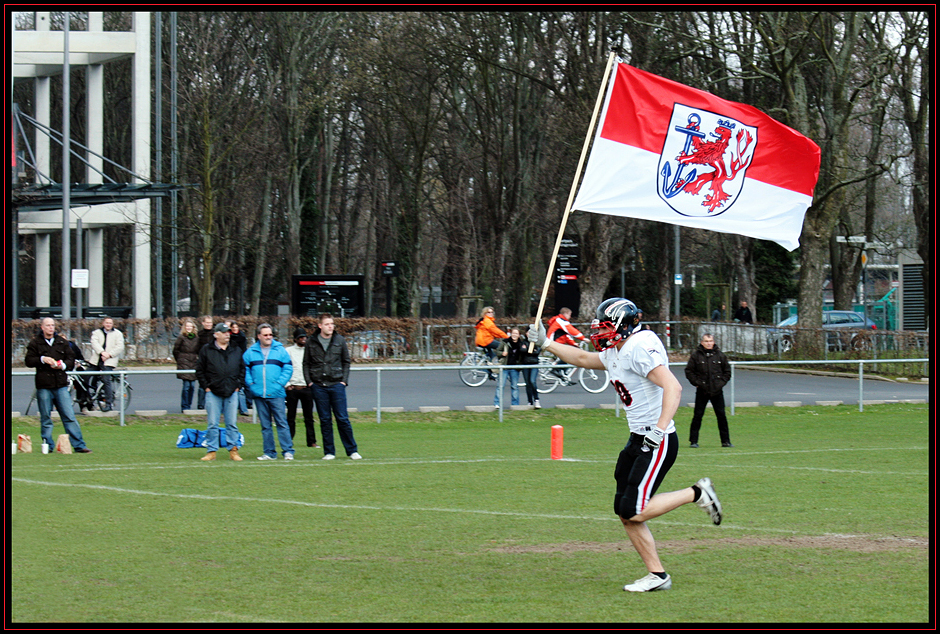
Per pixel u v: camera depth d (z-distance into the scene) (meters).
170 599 8.09
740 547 10.00
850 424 24.30
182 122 56.41
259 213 68.31
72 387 24.62
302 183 68.06
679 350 48.28
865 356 37.31
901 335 35.34
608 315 8.44
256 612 7.70
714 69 43.44
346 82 53.38
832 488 13.91
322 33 58.81
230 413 17.56
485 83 50.56
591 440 20.86
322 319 17.47
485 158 54.19
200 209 55.47
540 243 63.25
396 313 68.06
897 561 9.37
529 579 8.76
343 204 76.19
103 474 15.36
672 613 7.64
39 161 55.78
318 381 17.47
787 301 71.19
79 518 11.59
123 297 73.38
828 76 43.53
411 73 51.41
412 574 8.94
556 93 49.78
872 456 17.94
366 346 43.44
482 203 59.72
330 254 77.75
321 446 20.12
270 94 56.94
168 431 22.53
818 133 43.75
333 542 10.27
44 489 13.76
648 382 8.38
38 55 51.69
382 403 28.45
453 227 60.62
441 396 30.44
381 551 9.86
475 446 19.91
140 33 52.34
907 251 52.06
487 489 13.85
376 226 73.19
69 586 8.51
